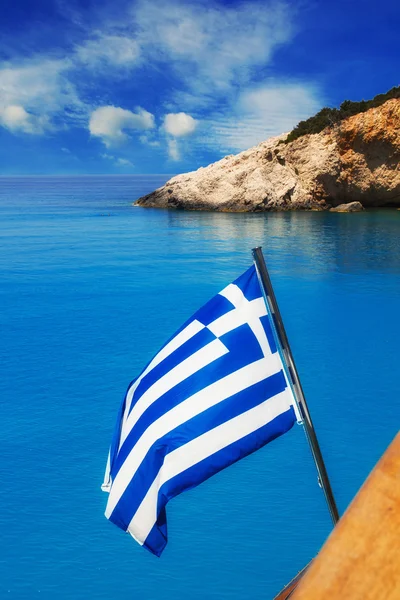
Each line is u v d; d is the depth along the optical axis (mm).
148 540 3590
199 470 3678
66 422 11938
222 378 3863
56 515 8781
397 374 14195
